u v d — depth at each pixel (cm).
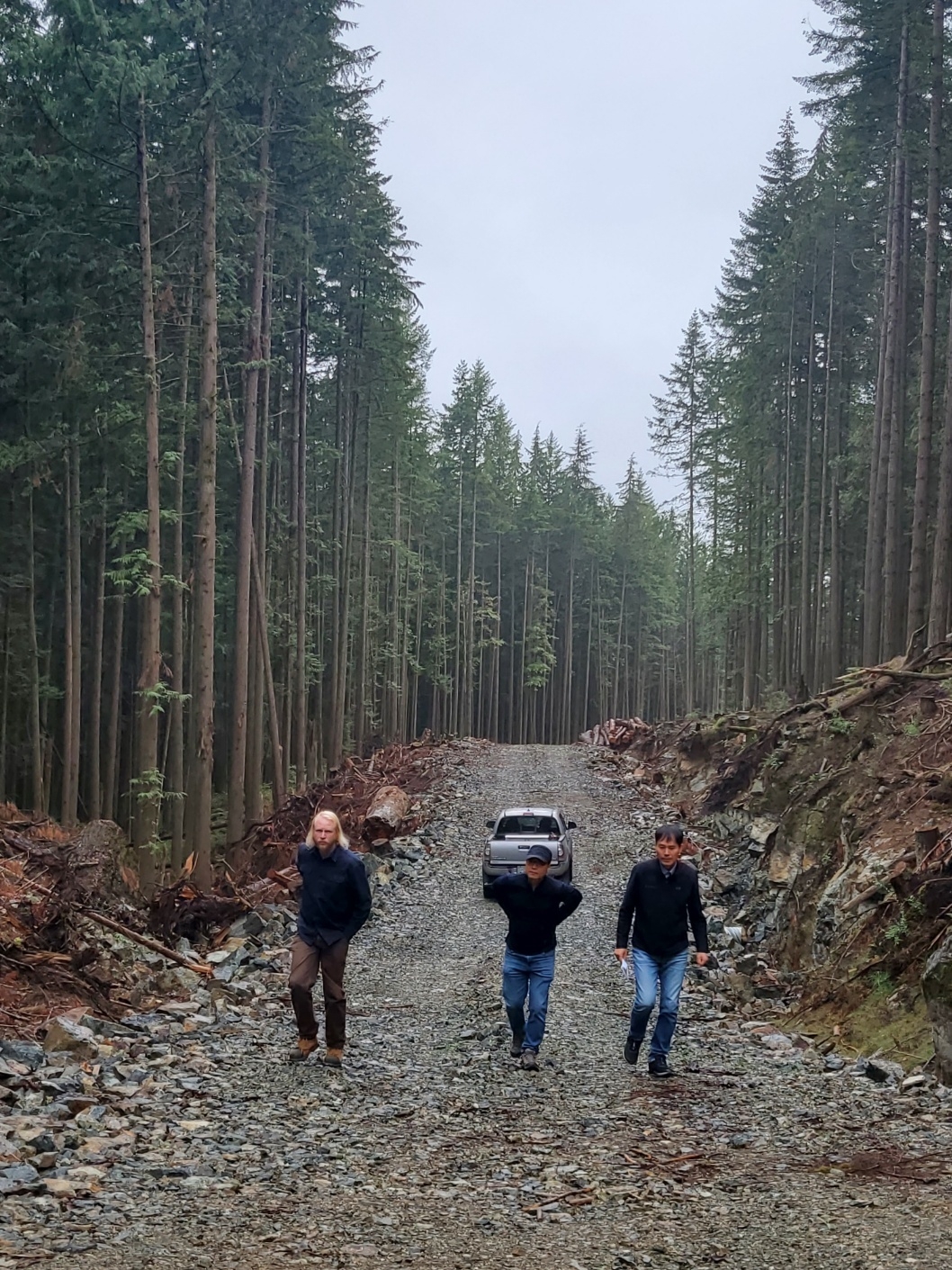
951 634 2098
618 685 9925
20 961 1066
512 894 932
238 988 1200
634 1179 624
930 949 1079
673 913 917
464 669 8006
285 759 3844
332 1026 900
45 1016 981
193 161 2047
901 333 2766
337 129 2789
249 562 2434
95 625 2883
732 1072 918
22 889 1248
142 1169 617
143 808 1878
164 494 3014
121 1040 934
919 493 2356
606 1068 927
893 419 2698
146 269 1911
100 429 2200
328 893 916
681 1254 504
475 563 8200
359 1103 795
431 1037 1050
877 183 3288
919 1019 1016
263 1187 596
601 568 9300
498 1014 1138
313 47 2242
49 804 3053
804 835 1666
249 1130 709
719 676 8744
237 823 2353
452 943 1606
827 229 3822
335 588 3919
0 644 2845
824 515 3975
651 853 2327
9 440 2462
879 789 1542
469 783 3284
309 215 2784
